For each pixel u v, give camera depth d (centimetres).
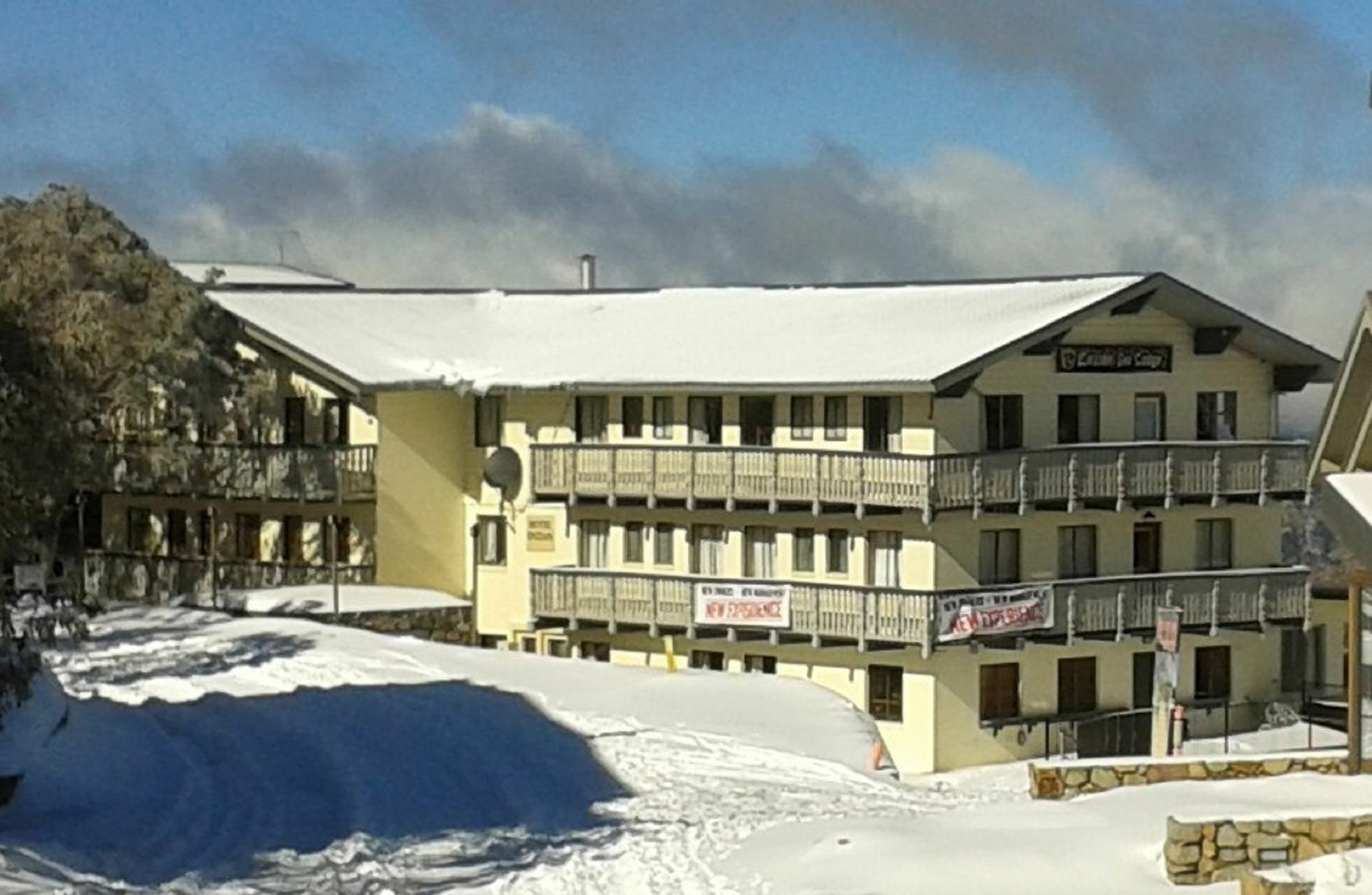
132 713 3638
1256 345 5047
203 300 5112
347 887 2280
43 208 4738
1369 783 2442
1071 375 4825
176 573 5641
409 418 5422
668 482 4956
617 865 2339
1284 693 5184
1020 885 2070
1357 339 1927
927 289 5381
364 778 3078
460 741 3425
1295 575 5019
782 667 4853
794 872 2200
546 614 5106
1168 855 2073
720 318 5509
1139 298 4812
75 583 5012
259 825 2725
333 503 5431
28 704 3262
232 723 3569
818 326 5203
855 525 4759
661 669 4234
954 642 4566
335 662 4241
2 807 2797
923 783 4225
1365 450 2033
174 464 5359
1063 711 4803
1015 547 4791
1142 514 4944
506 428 5394
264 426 5556
